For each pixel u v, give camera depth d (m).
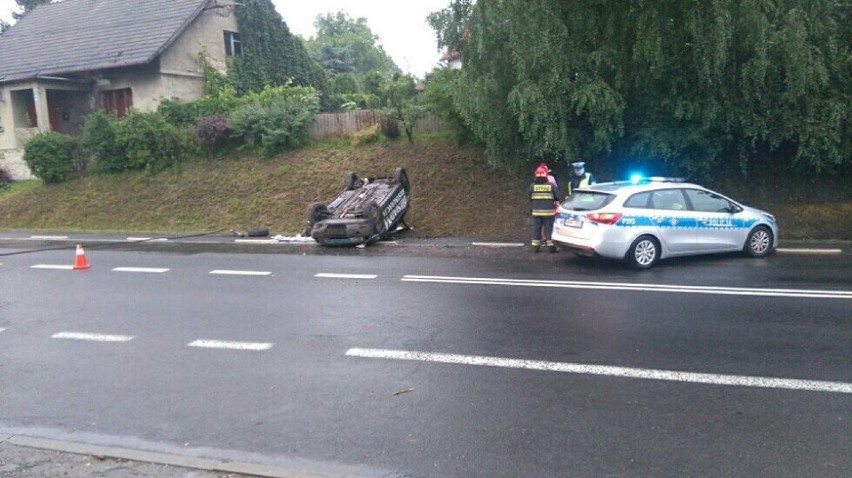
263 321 7.81
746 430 4.52
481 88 14.36
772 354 6.09
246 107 22.92
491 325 7.32
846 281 9.20
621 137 14.95
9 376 6.12
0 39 31.41
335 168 20.22
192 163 22.52
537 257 11.98
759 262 10.95
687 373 5.66
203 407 5.22
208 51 28.47
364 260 12.19
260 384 5.70
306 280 10.30
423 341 6.80
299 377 5.84
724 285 9.08
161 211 20.38
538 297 8.60
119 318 8.19
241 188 20.47
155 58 25.94
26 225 21.19
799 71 12.92
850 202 14.97
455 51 15.08
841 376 5.51
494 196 16.97
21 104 27.50
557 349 6.41
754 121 13.80
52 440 4.61
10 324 8.06
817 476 3.88
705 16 12.79
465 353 6.37
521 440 4.46
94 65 26.22
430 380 5.66
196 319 8.01
